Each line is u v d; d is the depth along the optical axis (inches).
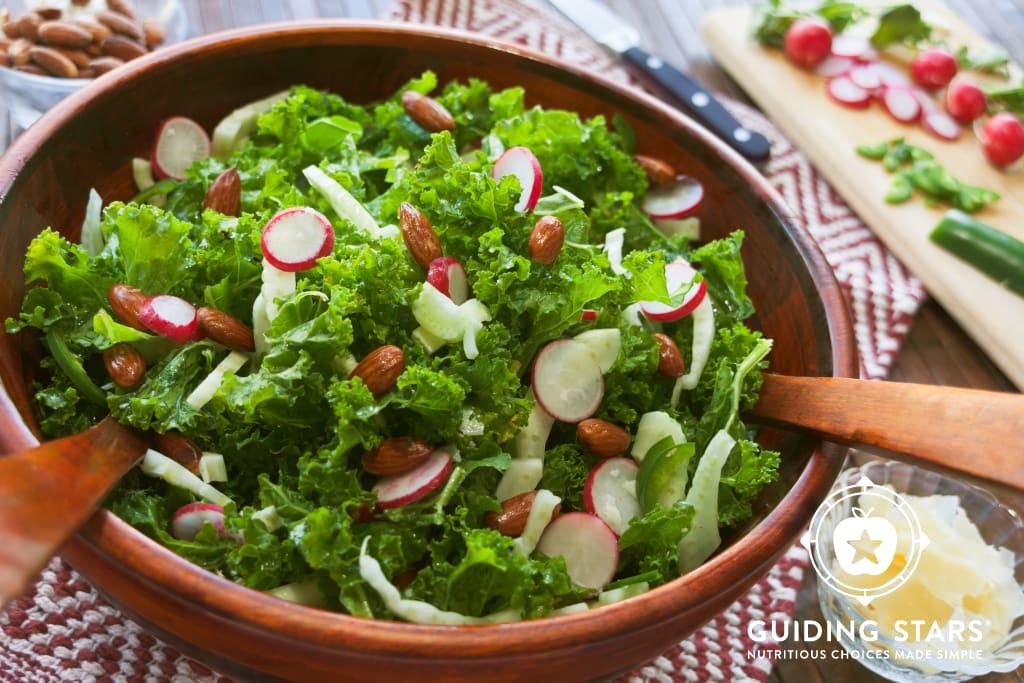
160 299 20.3
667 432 21.4
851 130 32.6
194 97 23.9
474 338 20.1
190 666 21.2
